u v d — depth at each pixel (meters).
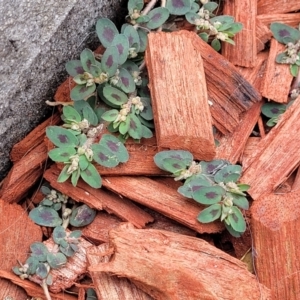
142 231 0.16
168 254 0.16
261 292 0.16
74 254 0.17
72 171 0.17
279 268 0.16
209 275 0.15
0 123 0.17
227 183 0.17
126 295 0.16
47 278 0.17
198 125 0.17
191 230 0.17
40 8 0.17
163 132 0.17
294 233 0.16
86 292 0.17
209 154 0.17
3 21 0.16
